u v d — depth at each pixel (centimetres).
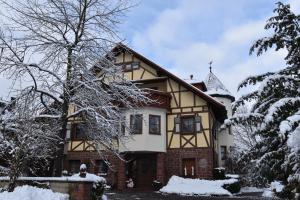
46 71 1159
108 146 1262
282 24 868
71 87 1228
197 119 2083
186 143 2066
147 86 2275
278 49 873
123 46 1320
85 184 953
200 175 1977
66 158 2233
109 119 1213
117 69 1261
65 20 1239
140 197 1477
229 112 2820
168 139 2109
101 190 1047
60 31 1252
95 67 1278
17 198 835
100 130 1209
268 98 861
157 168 2009
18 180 1023
